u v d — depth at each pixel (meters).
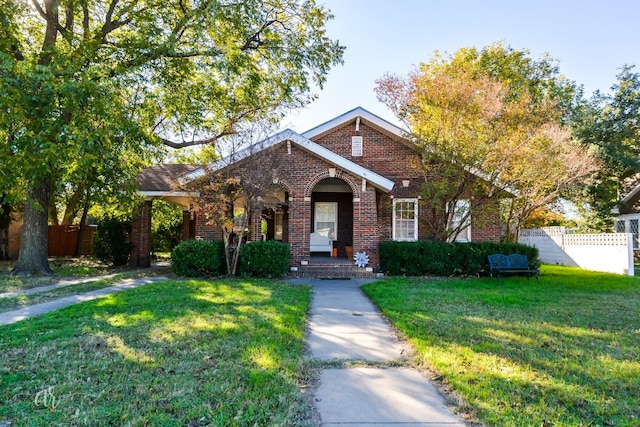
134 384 3.88
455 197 13.45
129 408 3.37
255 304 7.89
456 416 3.36
